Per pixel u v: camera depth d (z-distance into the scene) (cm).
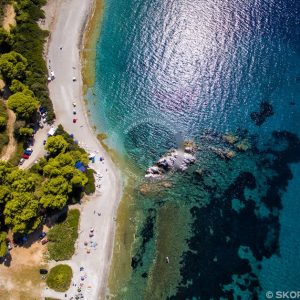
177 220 7688
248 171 8000
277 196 7788
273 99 8588
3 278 7256
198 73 8912
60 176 7400
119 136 8369
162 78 8919
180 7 9500
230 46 9119
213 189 7881
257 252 7406
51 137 7775
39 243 7431
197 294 7219
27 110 7925
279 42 9119
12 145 8100
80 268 7325
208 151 8194
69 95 8644
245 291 7194
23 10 9225
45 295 7156
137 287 7288
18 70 8306
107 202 7762
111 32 9338
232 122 8431
